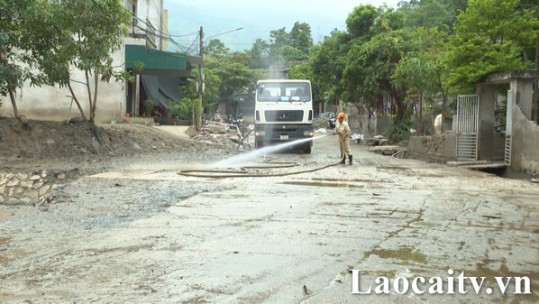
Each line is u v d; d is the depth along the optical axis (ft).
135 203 26.73
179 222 22.43
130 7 94.99
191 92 150.20
